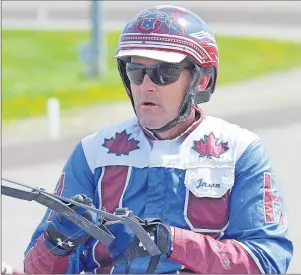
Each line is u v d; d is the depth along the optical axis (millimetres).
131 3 62125
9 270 6398
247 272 5973
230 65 39344
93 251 6363
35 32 51750
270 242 6109
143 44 6215
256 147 6414
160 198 6273
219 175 6293
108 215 5598
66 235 5770
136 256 5797
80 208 5633
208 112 28188
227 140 6414
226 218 6246
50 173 20516
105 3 62219
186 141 6414
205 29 6426
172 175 6297
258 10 58438
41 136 25688
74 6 63312
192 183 6258
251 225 6164
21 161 21891
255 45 45469
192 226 6203
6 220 12711
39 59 42812
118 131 6594
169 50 6199
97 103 31875
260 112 27672
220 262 5926
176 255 5867
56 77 38094
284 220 6289
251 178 6289
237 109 28516
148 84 6258
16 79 37219
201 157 6344
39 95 33469
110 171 6457
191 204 6234
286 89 32719
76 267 6340
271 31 51031
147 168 6367
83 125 27734
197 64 6316
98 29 38844
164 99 6289
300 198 15930
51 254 5957
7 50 45125
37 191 5527
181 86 6316
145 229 5832
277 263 6086
